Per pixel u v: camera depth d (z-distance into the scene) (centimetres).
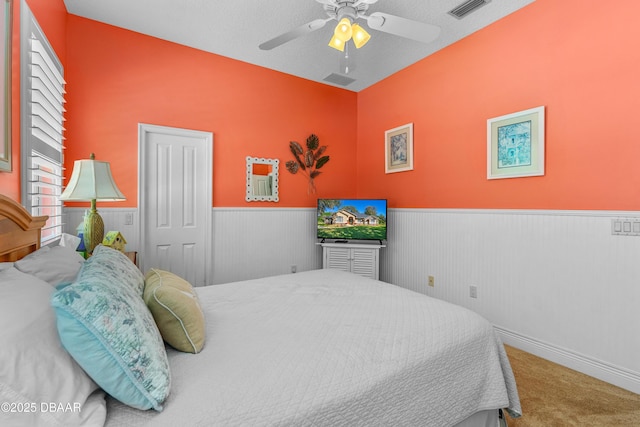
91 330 82
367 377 110
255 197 387
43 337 81
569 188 241
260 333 138
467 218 312
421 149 363
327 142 441
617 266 216
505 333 279
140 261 319
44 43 206
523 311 267
